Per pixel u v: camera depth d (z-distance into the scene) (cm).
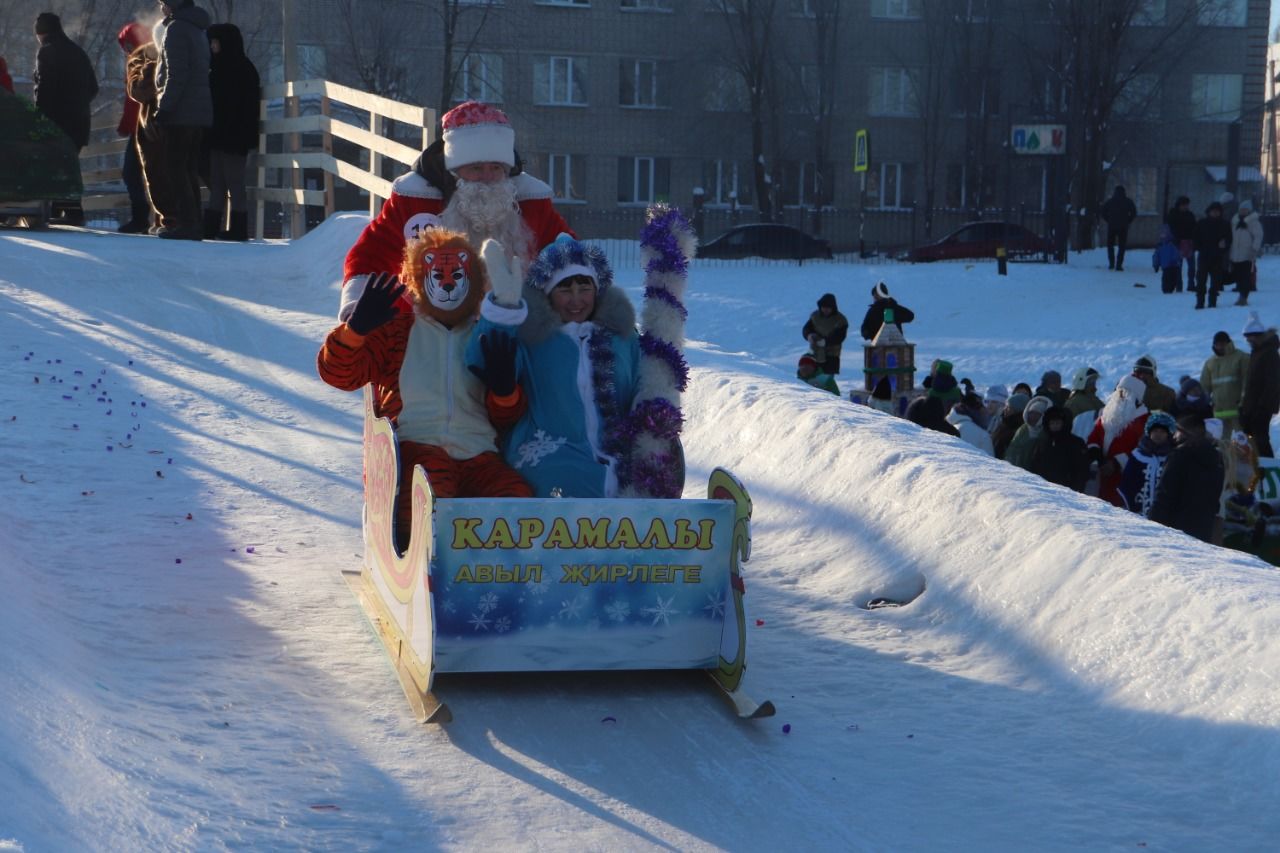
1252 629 465
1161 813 405
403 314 523
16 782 327
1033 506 596
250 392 954
